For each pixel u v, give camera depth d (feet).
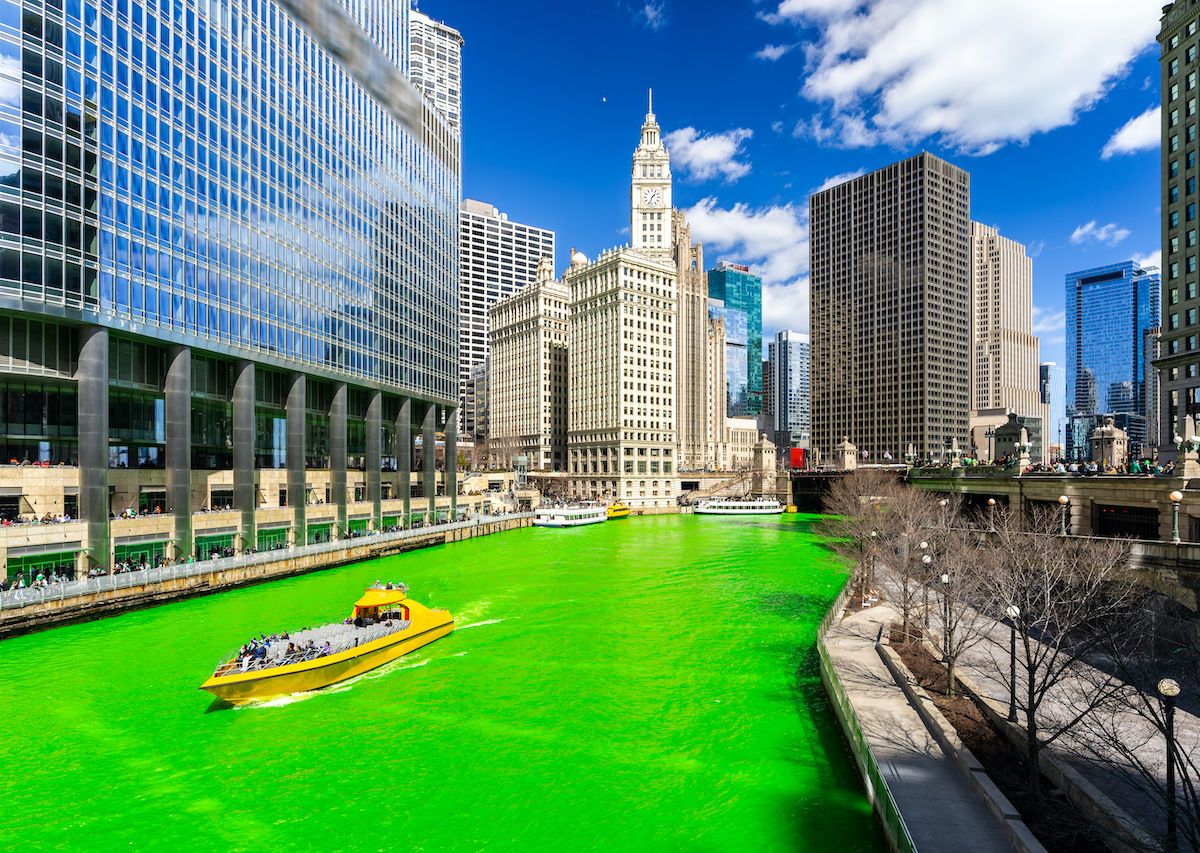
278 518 249.55
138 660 138.00
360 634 139.23
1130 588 99.76
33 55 169.99
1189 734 82.28
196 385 229.25
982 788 68.85
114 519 185.47
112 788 89.45
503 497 476.95
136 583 175.11
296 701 118.93
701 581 233.55
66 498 185.47
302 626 162.61
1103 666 100.27
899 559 156.87
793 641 156.66
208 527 217.36
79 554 177.27
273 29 254.06
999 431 334.24
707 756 96.94
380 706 116.98
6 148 164.55
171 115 206.80
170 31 207.82
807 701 117.91
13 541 162.40
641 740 102.99
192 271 211.61
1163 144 263.70
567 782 90.33
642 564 272.31
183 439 206.49
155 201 199.62
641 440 578.66
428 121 380.58
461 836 78.13
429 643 154.51
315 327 271.49
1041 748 73.36
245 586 207.31
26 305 166.50
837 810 81.00
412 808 84.33
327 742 102.73
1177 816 56.95
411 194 358.43
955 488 248.11
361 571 245.04
